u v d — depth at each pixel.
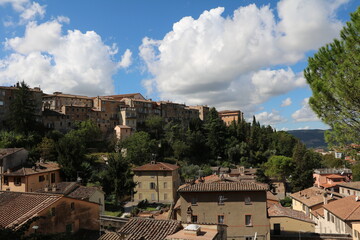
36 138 84.38
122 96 146.88
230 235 32.47
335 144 23.00
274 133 153.00
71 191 41.19
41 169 57.56
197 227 17.83
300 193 57.97
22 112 84.62
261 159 127.44
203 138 126.19
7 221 20.38
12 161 57.47
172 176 68.50
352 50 20.48
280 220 37.72
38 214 21.34
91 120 110.00
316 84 22.45
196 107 163.12
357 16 20.39
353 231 32.34
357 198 37.78
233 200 33.19
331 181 84.44
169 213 40.66
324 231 42.31
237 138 139.25
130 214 50.19
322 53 23.11
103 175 62.53
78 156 65.12
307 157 87.19
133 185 60.38
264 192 32.97
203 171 99.25
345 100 20.67
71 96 119.06
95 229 28.02
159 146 110.62
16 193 24.77
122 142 104.12
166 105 139.88
